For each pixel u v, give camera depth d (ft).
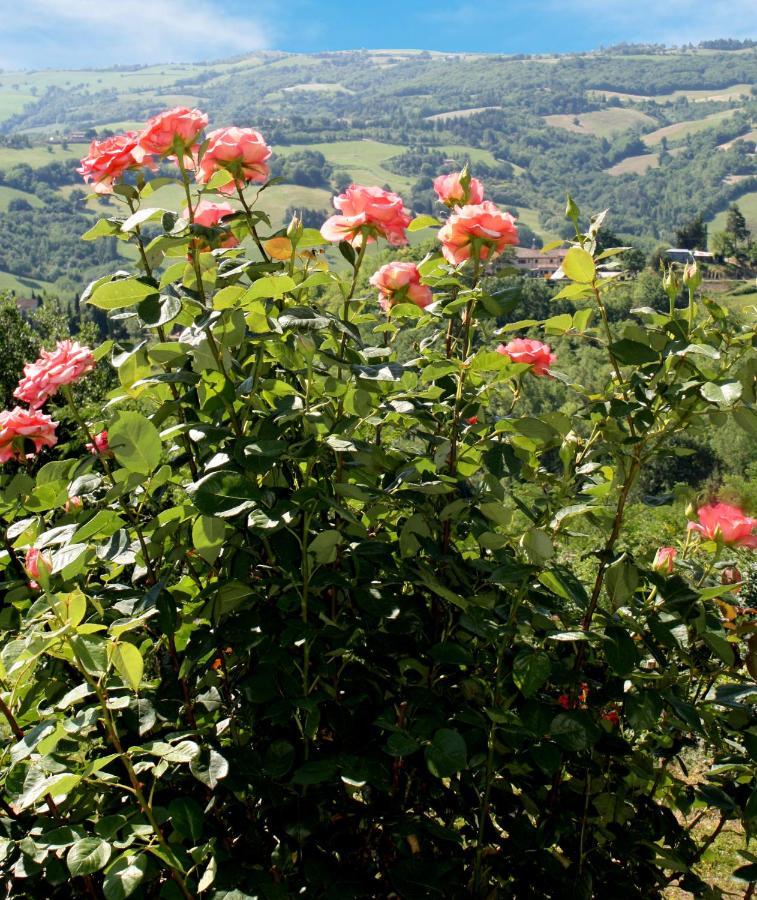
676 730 7.30
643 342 6.59
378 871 7.04
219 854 5.40
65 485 6.71
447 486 6.29
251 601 6.17
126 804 5.94
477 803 6.75
